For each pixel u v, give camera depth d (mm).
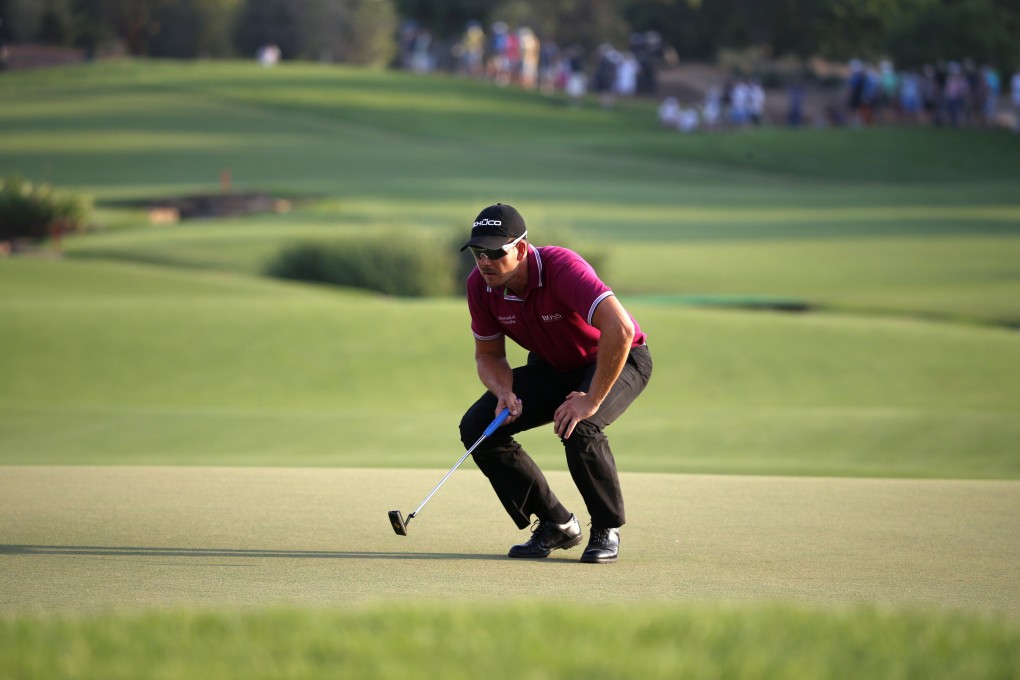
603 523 20594
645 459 41438
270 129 197125
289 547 21812
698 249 104062
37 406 52969
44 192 116875
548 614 13141
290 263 92875
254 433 47469
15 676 11148
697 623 12727
